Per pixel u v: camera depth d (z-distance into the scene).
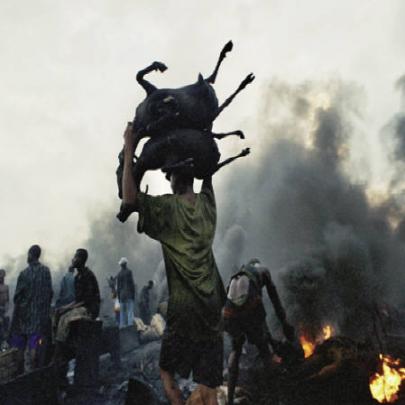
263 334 4.11
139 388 1.60
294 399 4.21
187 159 1.40
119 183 1.42
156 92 1.43
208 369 1.34
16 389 3.65
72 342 4.81
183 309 1.34
